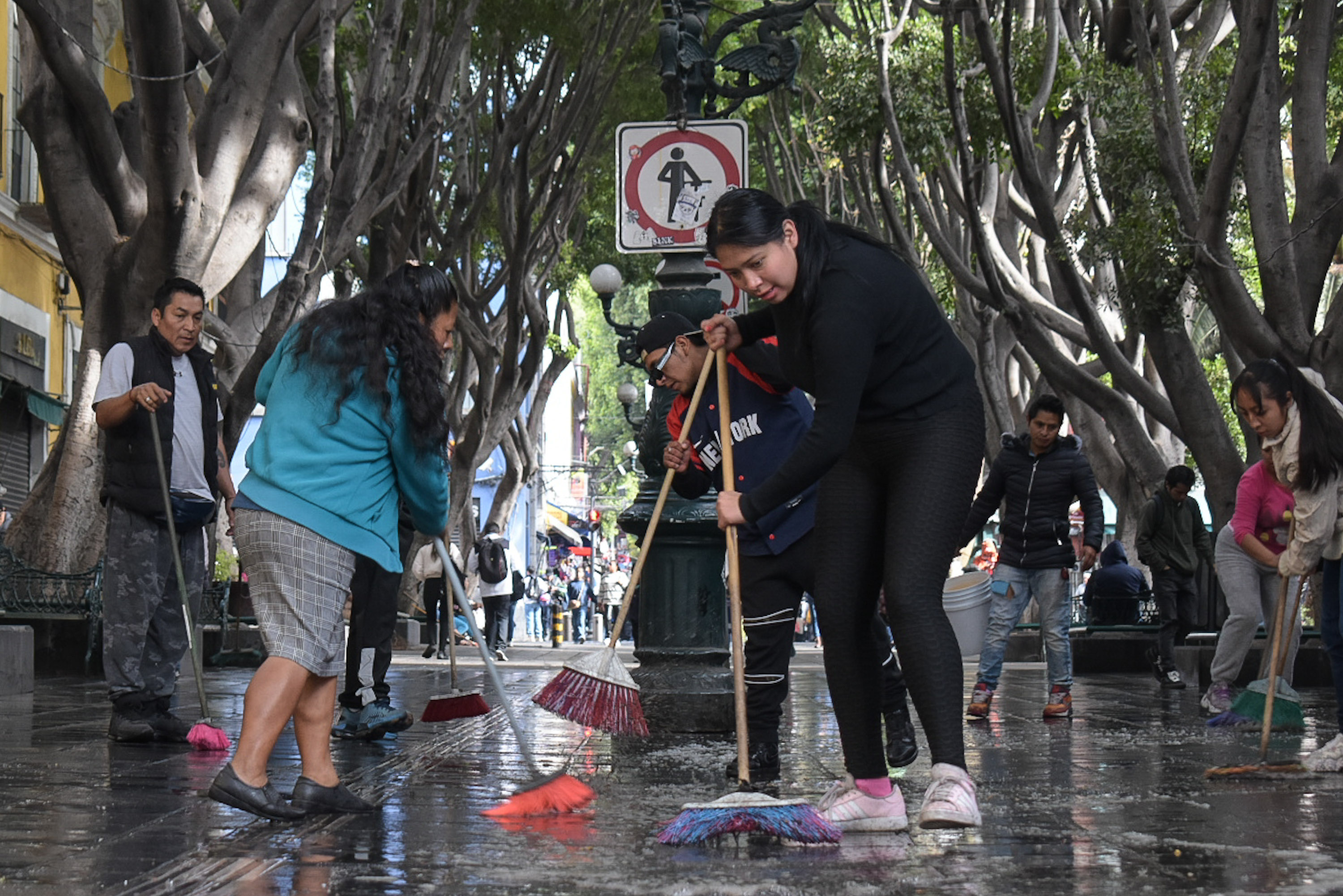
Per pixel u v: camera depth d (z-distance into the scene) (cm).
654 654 736
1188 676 1315
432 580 1862
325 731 449
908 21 1577
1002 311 1516
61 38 1292
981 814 443
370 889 321
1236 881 331
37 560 1409
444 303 456
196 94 1672
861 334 389
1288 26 1555
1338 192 1193
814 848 377
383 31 1309
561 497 7050
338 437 434
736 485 566
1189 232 1166
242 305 2030
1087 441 2047
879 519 416
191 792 484
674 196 815
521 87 2245
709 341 475
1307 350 1125
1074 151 1712
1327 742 712
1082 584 2291
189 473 666
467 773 552
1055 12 1445
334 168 1819
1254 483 772
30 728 726
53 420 2544
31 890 317
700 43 845
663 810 449
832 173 2291
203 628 1470
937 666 391
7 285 2389
